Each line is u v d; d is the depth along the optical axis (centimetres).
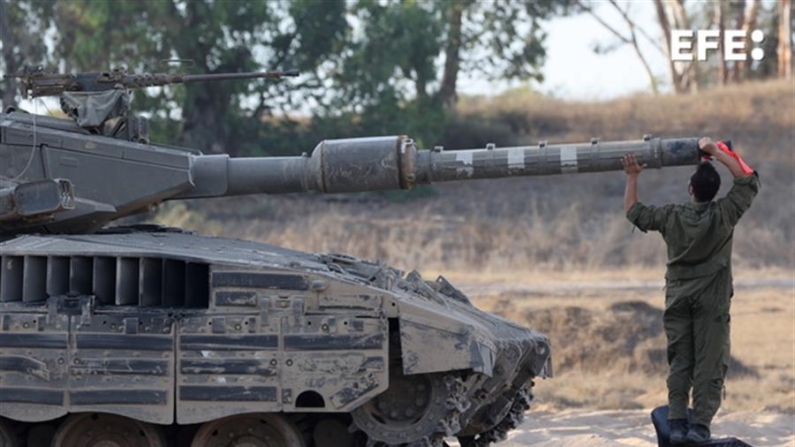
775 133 9681
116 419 2619
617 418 4059
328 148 2923
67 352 2539
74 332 2536
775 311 5691
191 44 8562
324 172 2908
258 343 2502
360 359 2489
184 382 2509
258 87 9012
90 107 2909
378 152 2905
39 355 2547
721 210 2494
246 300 2506
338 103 9244
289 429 2567
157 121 8712
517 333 2859
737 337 5244
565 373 4962
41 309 2553
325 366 2492
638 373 4925
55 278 2586
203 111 8806
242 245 2842
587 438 3416
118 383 2525
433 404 2545
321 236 8088
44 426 2694
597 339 5194
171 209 8431
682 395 2525
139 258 2567
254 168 2948
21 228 2822
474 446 3052
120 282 2570
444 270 7250
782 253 7550
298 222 8606
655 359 5056
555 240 7994
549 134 10325
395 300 2494
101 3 8338
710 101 10475
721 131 9875
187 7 8638
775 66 12131
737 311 5703
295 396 2492
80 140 2892
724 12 11769
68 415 2609
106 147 2898
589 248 7731
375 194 9188
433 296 2772
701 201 2538
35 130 2883
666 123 10156
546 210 8775
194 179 2941
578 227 8281
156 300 2580
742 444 2462
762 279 6706
